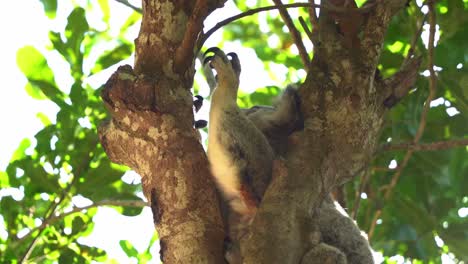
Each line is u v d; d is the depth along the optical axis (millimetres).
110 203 6867
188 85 5227
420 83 7727
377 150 6441
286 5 5586
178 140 4988
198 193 4898
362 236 6254
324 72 5562
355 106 5348
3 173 7977
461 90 7559
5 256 7727
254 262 4652
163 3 5312
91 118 7910
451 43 7613
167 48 5211
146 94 5000
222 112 5871
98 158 7914
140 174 5133
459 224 8203
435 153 7855
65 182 7902
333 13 5785
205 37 5457
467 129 7816
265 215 4844
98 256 8016
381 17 5645
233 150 5789
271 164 5895
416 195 8047
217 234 4844
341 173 5273
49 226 7879
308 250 4855
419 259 8266
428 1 6770
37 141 7910
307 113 5426
